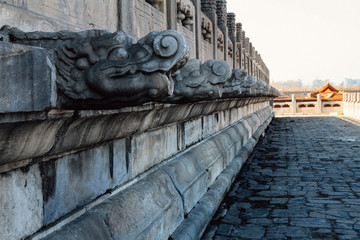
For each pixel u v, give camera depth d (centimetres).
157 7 574
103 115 256
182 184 446
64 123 221
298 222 527
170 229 388
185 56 212
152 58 208
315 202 621
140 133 371
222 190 593
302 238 470
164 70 208
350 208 585
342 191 688
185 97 379
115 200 305
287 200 637
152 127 390
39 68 165
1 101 151
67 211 255
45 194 233
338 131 1823
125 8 417
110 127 283
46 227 233
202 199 516
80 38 214
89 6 339
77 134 244
